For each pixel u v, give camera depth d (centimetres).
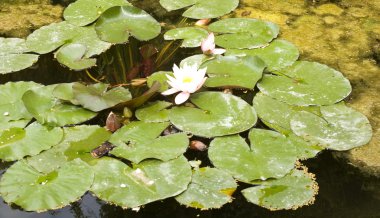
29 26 324
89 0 332
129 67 304
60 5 337
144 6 337
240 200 262
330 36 321
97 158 271
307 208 261
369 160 273
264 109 286
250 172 268
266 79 297
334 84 295
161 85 292
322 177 269
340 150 275
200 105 285
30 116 282
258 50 309
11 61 304
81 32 316
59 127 279
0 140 274
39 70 303
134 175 265
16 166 268
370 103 291
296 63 303
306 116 284
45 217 259
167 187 263
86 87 286
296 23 327
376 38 319
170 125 281
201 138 279
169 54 311
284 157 272
